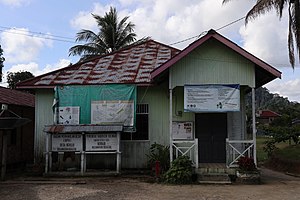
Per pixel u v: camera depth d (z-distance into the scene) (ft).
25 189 37.83
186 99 45.85
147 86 49.85
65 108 49.65
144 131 50.31
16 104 53.98
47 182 42.01
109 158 49.85
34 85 50.26
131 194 34.96
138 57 59.26
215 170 43.91
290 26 65.57
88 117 49.32
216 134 50.65
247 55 44.55
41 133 51.26
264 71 46.62
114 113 49.06
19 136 58.13
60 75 53.52
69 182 41.83
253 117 45.55
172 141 45.14
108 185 40.09
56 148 46.93
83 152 46.34
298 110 133.59
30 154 62.34
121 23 122.21
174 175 41.32
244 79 46.11
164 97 50.47
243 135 50.75
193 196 33.99
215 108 45.44
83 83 49.75
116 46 120.57
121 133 49.93
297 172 56.44
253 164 42.93
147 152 49.75
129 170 48.88
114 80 49.83
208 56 46.70
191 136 50.03
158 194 34.96
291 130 77.66
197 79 46.29
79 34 120.16
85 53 118.21
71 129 46.39
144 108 50.65
